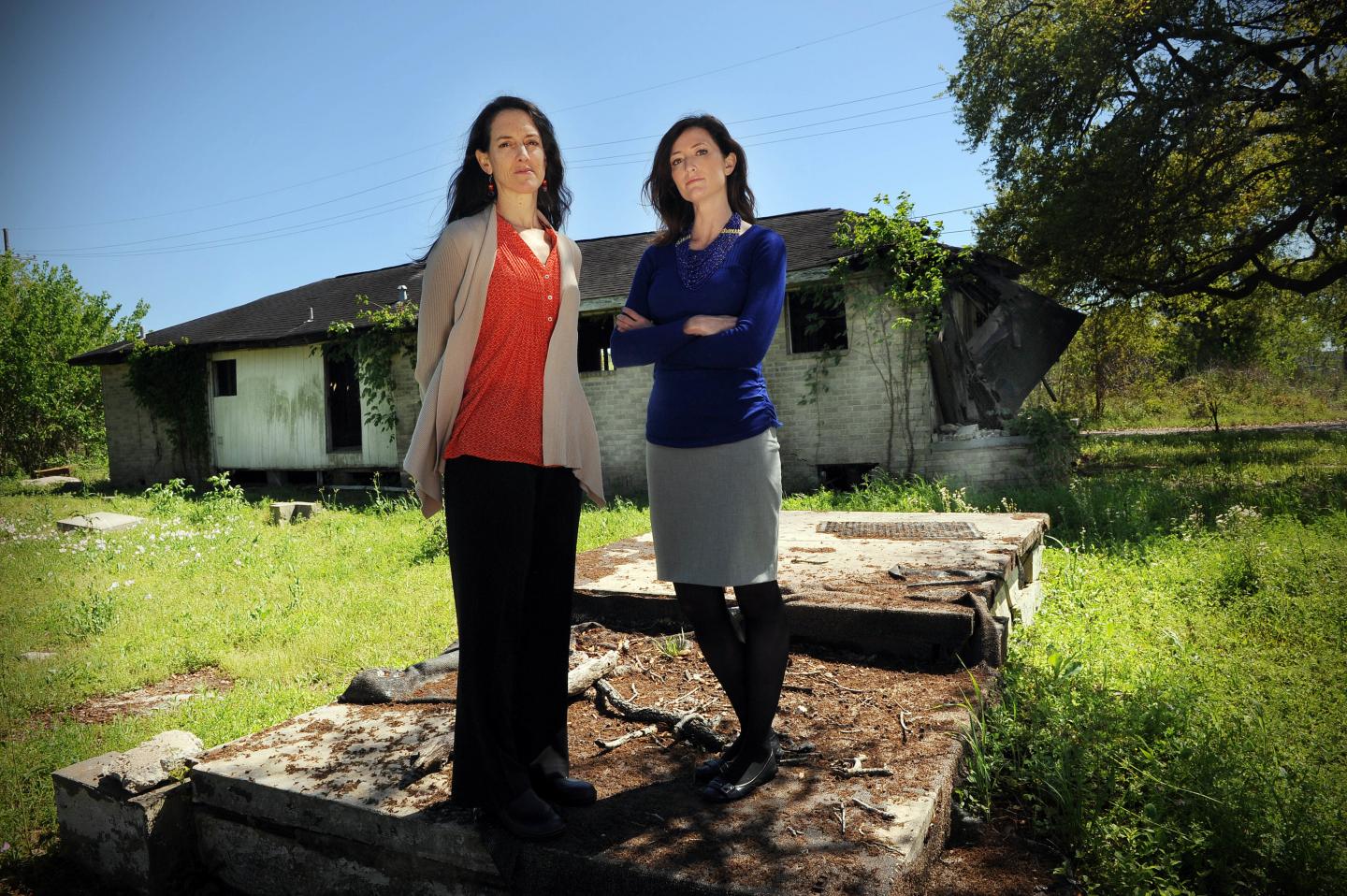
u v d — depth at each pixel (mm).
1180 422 27484
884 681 3213
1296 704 3469
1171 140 14094
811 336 13398
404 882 2193
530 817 2016
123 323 29188
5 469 24984
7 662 4969
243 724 3834
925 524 5789
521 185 2160
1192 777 2553
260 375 17078
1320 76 14492
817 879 1801
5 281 26109
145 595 6633
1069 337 12109
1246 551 6074
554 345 2172
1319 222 16266
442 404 2064
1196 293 16859
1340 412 28562
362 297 15492
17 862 2756
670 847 1958
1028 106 16844
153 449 18609
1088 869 2232
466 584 2061
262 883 2471
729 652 2326
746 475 2209
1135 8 14445
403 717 2871
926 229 11336
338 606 6023
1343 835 2438
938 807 2240
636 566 4652
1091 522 8164
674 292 2354
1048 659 3945
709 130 2354
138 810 2502
